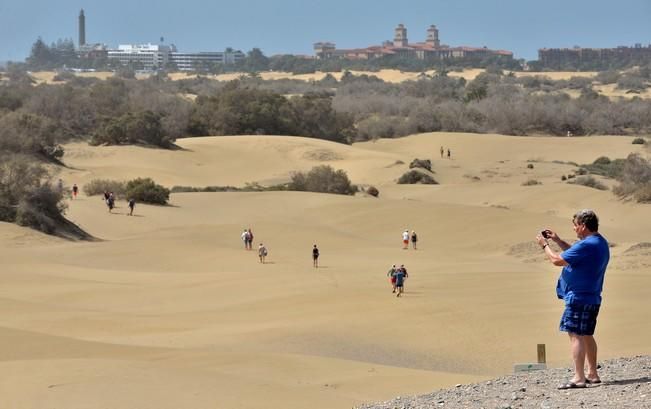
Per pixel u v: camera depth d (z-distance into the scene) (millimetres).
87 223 127750
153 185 147625
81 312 65250
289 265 95125
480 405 21219
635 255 89688
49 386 36438
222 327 60531
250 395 35719
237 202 150875
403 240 118875
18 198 116938
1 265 87938
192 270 94188
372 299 68812
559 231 117062
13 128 193500
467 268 89938
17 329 53188
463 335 56375
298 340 56094
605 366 24797
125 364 41406
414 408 22234
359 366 45125
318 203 149125
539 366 29219
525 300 66812
